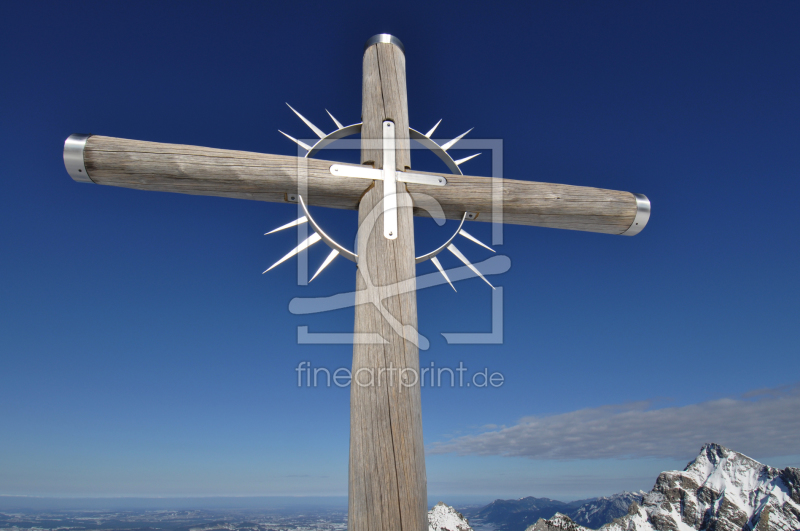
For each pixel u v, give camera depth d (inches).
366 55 146.6
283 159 126.9
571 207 143.8
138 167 120.3
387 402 97.8
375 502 89.7
